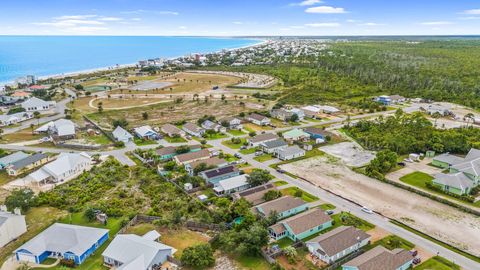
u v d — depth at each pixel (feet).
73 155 328.08
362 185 294.87
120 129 421.18
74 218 240.73
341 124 480.64
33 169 323.98
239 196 260.62
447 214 249.14
